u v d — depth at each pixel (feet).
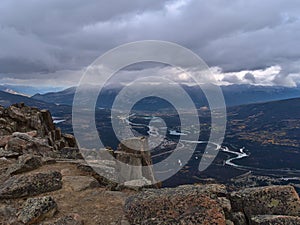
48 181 21.57
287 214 16.31
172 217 15.10
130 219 16.08
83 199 20.26
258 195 17.12
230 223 15.66
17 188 19.84
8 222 16.52
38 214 16.75
